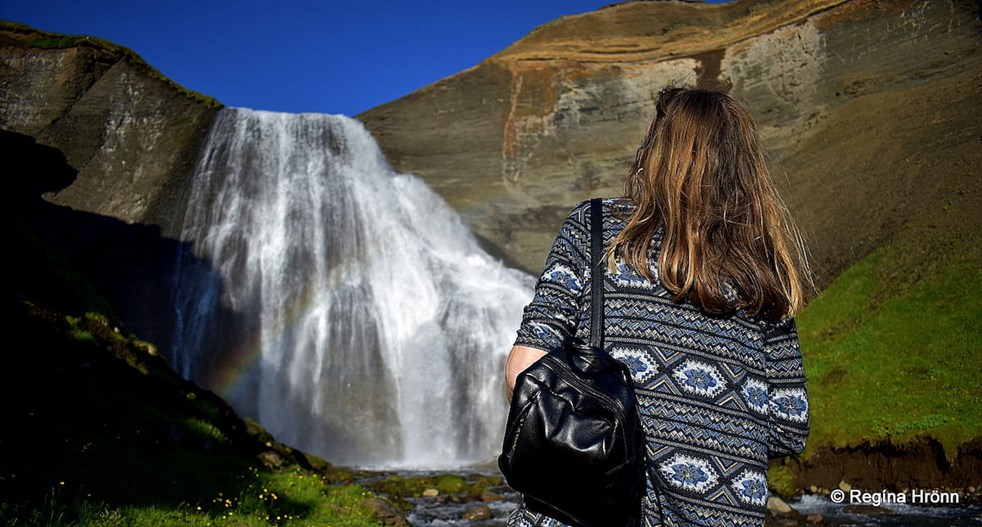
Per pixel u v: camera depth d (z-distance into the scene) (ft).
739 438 4.61
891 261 78.43
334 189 120.26
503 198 134.41
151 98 119.14
